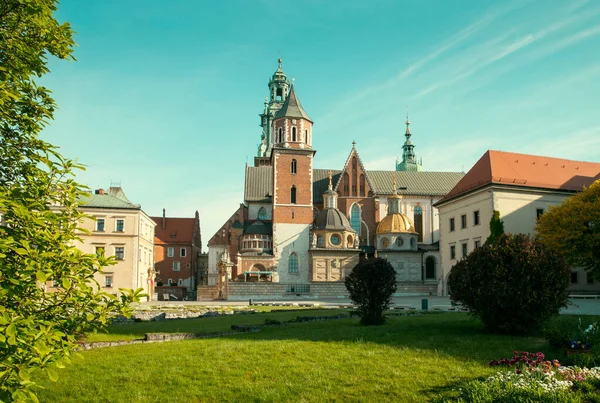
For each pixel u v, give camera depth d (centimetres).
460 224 6606
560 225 5044
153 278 8438
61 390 1340
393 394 1245
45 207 1012
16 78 1250
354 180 9125
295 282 8106
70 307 1000
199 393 1288
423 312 3634
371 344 1872
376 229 8700
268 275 8038
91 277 1009
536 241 2280
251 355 1686
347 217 8944
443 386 1298
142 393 1300
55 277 943
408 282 7700
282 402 1209
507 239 2255
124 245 7100
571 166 6800
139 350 1856
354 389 1287
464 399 1162
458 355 1645
